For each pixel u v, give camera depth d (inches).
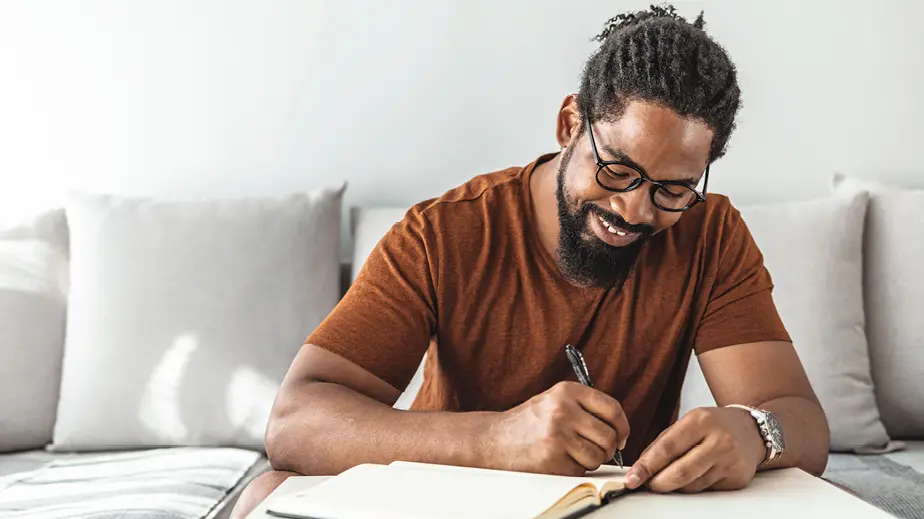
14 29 87.7
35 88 87.7
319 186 87.2
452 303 45.9
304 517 26.6
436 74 86.7
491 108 86.3
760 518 27.6
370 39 87.1
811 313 72.4
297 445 38.7
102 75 87.7
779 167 85.3
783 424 39.3
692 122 37.0
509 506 26.0
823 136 85.4
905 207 76.6
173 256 74.9
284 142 87.4
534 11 85.9
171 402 72.2
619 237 40.7
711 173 85.6
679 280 46.9
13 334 75.2
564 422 33.1
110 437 72.5
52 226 79.6
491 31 86.3
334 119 87.4
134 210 76.9
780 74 85.3
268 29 87.6
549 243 45.8
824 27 85.2
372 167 87.1
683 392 71.6
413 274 45.4
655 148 37.0
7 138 87.5
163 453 70.0
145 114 87.7
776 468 37.4
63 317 77.9
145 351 72.9
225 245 75.4
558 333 46.1
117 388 72.4
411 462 33.0
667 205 38.9
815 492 31.8
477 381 47.3
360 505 26.5
